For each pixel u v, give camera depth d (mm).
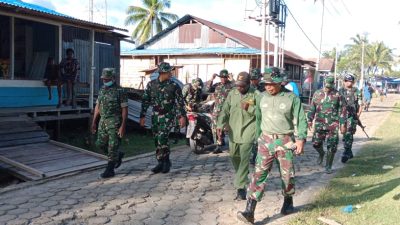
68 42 13680
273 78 4801
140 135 12227
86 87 13867
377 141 12188
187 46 28641
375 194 6070
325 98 7746
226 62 25156
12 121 8922
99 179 6945
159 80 7211
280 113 4871
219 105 9203
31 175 6840
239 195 5914
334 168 8289
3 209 5270
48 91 11516
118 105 6949
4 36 10992
